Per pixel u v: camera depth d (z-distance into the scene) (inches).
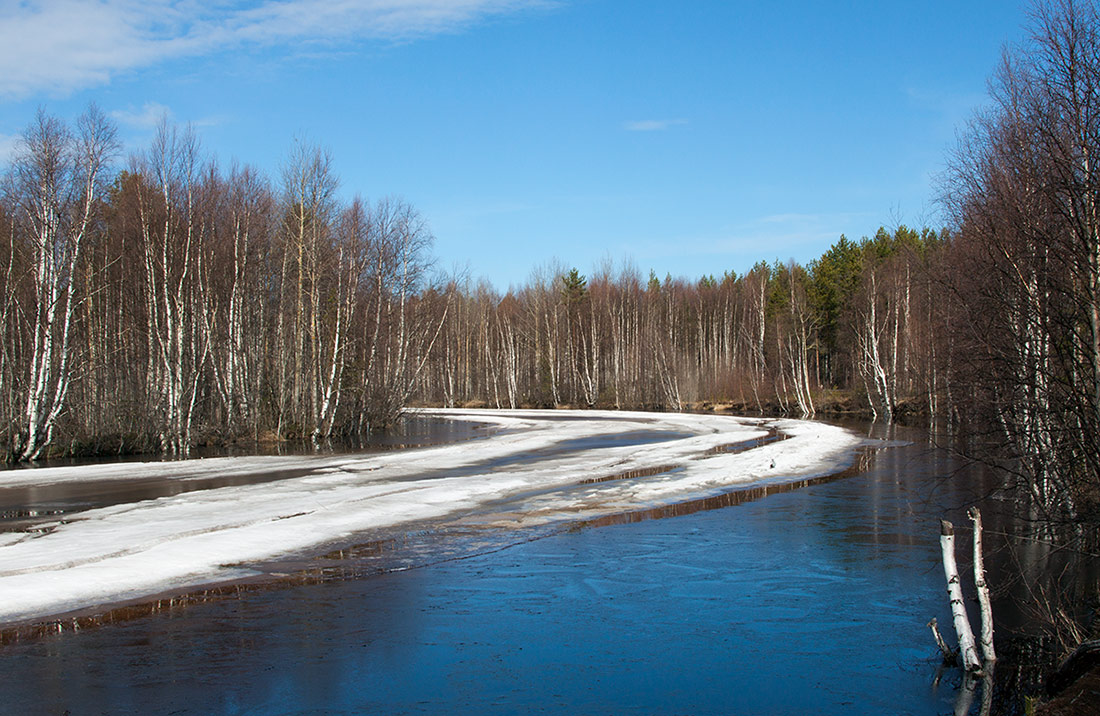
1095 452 394.0
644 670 336.5
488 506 744.3
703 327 3804.1
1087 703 244.8
